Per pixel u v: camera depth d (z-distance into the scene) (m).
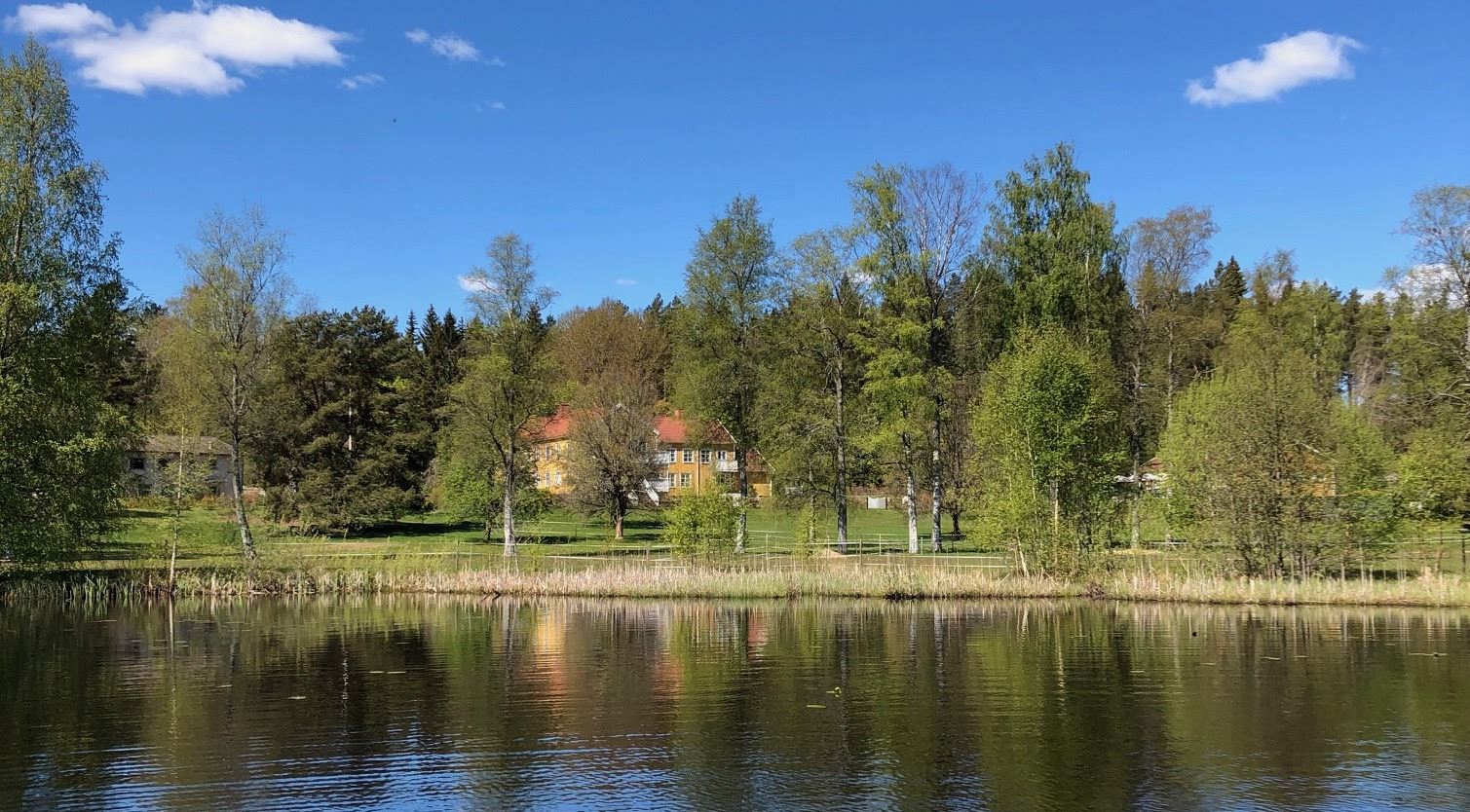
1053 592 31.77
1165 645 22.02
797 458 45.53
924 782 11.83
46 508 31.38
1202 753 13.06
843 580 32.78
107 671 19.28
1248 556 31.69
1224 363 45.41
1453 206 38.66
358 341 61.81
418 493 59.88
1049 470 32.12
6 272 31.53
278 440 56.53
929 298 44.88
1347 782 11.80
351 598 33.56
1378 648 21.33
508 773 12.21
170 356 44.22
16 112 32.50
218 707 15.97
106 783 11.82
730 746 13.45
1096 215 44.50
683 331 52.12
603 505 58.09
